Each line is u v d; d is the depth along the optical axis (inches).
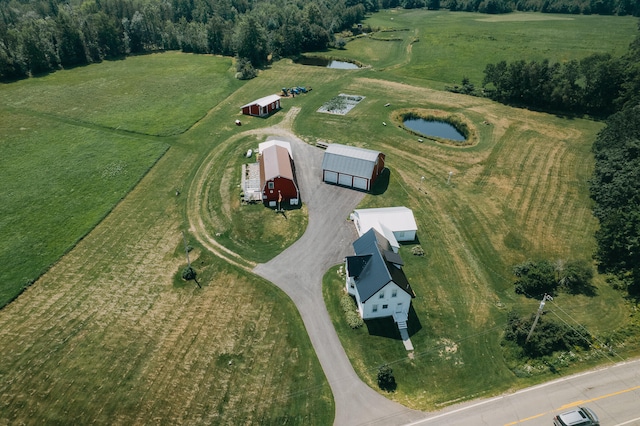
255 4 7155.5
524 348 1697.8
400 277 1829.5
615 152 2682.1
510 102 3988.7
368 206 2556.6
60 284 1985.7
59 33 4800.7
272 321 1817.2
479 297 1957.4
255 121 3609.7
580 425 1387.8
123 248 2215.8
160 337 1736.0
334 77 4650.6
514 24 6919.3
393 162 3016.7
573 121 3622.0
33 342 1701.5
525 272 2054.6
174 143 3233.3
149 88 4271.7
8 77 4451.3
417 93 4207.7
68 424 1425.9
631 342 1721.2
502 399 1529.3
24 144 3142.2
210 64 5049.2
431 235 2332.7
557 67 3809.1
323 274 2069.4
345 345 1728.6
